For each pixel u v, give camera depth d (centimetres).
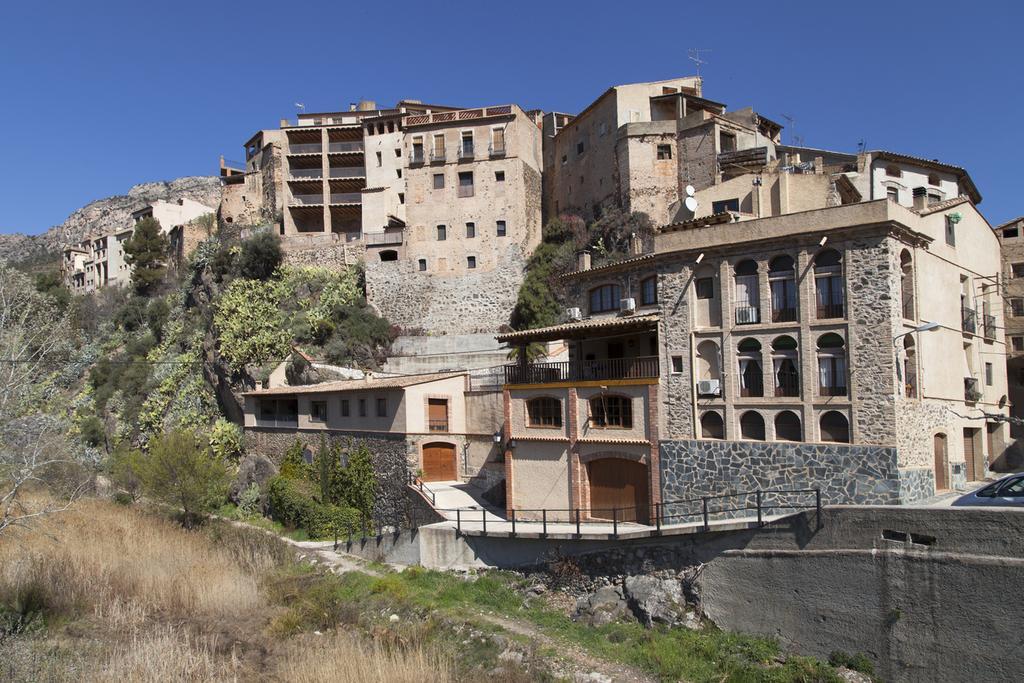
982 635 1870
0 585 2750
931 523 1989
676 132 6159
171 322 7531
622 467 3231
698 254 3034
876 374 2592
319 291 6900
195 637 2531
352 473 4409
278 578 3228
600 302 3828
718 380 2973
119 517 4056
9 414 2750
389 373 6000
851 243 2673
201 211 10431
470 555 3070
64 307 8731
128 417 6512
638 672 2202
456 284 6700
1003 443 3588
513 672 2164
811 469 2681
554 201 7444
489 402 4269
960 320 3275
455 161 6862
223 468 4616
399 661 2180
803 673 2086
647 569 2612
